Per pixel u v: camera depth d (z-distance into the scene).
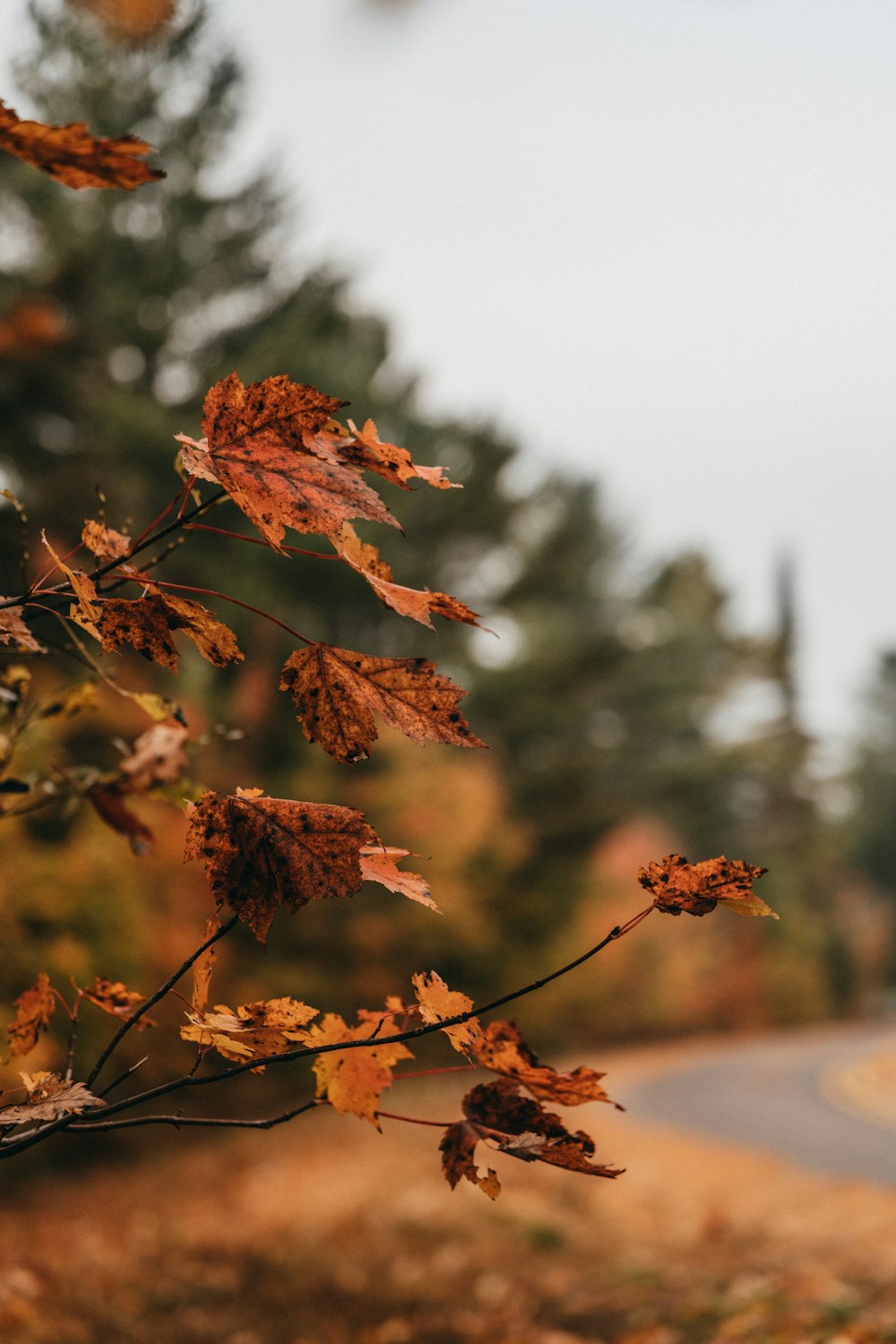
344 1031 1.25
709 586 41.16
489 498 20.41
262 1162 10.65
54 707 1.66
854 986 40.91
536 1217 6.97
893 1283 4.83
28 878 6.40
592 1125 13.38
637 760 35.91
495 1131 1.16
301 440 1.06
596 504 32.41
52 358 11.62
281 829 1.17
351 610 17.03
